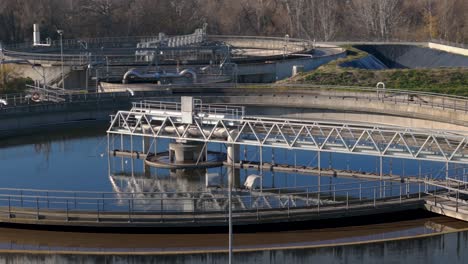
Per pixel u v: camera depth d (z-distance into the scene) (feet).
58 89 329.93
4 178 200.95
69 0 557.33
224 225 156.97
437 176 189.47
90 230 157.79
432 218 165.27
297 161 212.02
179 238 154.20
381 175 188.75
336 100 289.74
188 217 157.58
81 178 200.34
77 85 357.41
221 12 595.06
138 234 156.46
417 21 584.40
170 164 208.33
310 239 152.87
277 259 140.87
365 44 466.29
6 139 252.42
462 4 573.33
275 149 223.92
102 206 165.89
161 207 159.22
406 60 456.45
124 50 379.76
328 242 150.82
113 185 192.75
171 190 186.70
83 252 141.69
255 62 378.12
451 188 166.20
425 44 465.47
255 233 156.66
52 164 215.31
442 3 573.33
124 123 221.25
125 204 168.04
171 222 156.46
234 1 606.96
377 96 290.76
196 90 301.84
